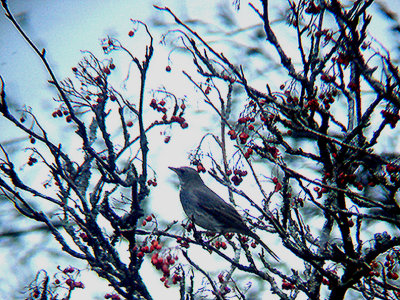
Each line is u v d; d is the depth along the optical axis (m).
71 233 5.54
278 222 5.61
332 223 6.18
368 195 6.80
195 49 6.02
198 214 7.78
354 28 5.83
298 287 5.91
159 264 5.61
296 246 5.80
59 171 5.36
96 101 6.39
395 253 5.97
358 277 5.56
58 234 5.39
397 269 6.47
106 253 5.50
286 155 7.87
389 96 5.51
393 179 5.52
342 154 5.89
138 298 5.57
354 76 6.18
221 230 6.59
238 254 6.30
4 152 5.22
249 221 6.30
